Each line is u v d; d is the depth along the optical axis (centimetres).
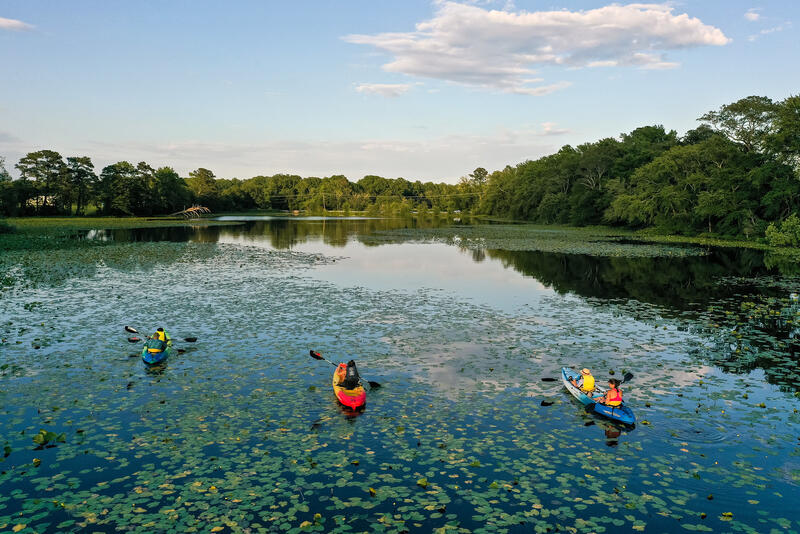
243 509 878
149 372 1524
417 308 2397
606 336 1944
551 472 1000
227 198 17912
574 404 1327
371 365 1606
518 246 5581
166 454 1057
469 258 4434
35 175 11538
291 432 1160
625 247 5456
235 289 2816
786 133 5825
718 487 957
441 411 1278
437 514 868
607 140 10556
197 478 972
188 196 14688
